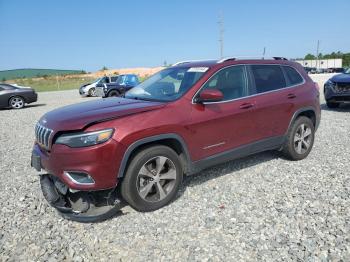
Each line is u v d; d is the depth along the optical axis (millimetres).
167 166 3996
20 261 3078
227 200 4156
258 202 4074
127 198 3768
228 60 4738
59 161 3512
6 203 4285
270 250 3100
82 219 3590
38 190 4695
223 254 3066
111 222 3713
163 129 3814
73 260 3072
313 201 4047
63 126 3529
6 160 6391
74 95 26594
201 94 4090
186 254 3088
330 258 2947
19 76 90250
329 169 5148
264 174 4992
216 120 4312
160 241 3316
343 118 9547
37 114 14305
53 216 3906
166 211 3918
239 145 4684
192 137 4109
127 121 3641
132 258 3068
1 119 12984
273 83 5188
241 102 4617
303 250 3076
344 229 3383
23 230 3609
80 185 3488
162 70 5363
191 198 4238
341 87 10805
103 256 3117
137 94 4801
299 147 5543
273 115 5043
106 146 3459
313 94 5707
